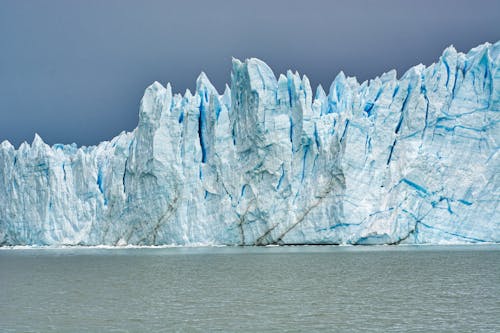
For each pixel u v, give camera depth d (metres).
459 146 94.38
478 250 92.62
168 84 110.12
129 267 80.69
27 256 110.00
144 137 110.12
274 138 101.12
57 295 56.25
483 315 43.12
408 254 87.38
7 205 128.50
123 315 45.34
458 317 42.56
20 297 55.31
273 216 99.94
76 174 124.44
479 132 94.00
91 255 106.19
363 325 40.62
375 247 102.19
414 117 96.81
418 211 92.62
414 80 98.75
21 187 126.69
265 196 101.12
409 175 93.19
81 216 121.69
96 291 58.41
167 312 46.12
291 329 39.88
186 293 55.53
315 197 97.06
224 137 106.00
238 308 47.12
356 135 95.25
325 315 43.91
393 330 39.19
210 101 107.56
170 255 97.69
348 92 108.62
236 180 103.62
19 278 71.69
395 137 97.69
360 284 58.81
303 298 51.25
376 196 94.88
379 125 97.62
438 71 97.94
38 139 128.75
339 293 53.69
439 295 51.75
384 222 93.00
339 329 39.62
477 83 96.00
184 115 108.81
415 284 58.31
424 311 44.78
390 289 55.47
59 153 127.50
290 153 101.06
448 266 71.62
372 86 104.00
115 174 115.31
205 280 64.31
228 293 54.84
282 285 59.12
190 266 78.81
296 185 100.31
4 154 131.00
